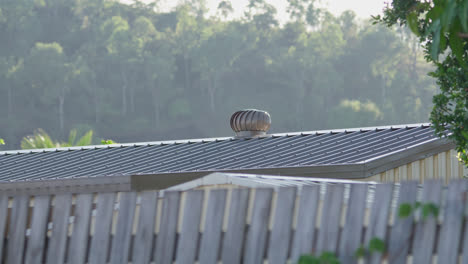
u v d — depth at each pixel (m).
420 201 8.95
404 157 20.47
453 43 8.41
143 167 23.27
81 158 26.36
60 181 21.08
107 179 20.58
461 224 8.52
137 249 10.21
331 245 9.23
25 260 10.99
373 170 19.81
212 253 9.80
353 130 25.61
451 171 22.19
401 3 19.03
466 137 17.42
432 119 18.94
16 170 25.33
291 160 21.78
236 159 23.09
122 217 10.42
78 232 10.67
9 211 12.28
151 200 10.25
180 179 20.81
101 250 10.48
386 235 9.07
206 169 21.80
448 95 19.69
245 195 9.72
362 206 9.20
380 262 8.92
